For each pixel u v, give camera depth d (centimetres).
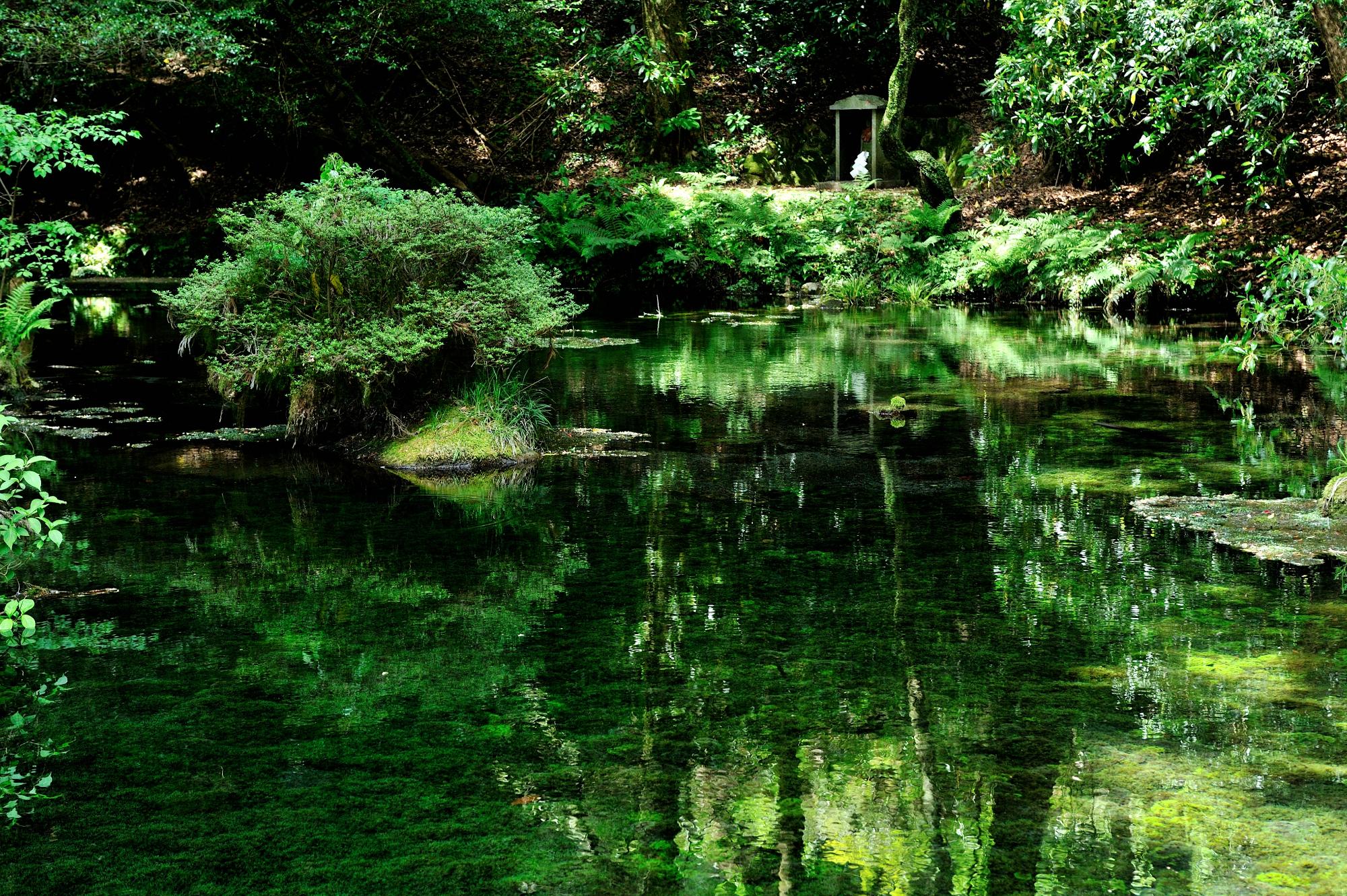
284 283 795
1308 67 1177
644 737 346
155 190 2131
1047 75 1023
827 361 1163
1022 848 280
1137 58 979
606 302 1830
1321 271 631
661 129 2216
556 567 517
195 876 270
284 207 777
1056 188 2005
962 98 2281
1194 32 955
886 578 495
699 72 2436
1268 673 387
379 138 2058
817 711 363
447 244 775
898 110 1934
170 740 345
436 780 319
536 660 408
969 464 711
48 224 1039
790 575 500
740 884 266
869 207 1978
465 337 791
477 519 600
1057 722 352
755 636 429
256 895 262
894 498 630
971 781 315
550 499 640
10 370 997
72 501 633
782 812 301
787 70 2327
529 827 294
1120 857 274
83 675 395
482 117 2320
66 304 1661
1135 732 344
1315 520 568
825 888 264
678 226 1850
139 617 454
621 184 2009
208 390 999
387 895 262
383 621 449
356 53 2030
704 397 962
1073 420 842
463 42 2214
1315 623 432
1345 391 948
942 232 1888
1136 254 1633
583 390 998
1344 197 1605
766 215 1917
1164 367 1098
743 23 2383
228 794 311
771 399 946
